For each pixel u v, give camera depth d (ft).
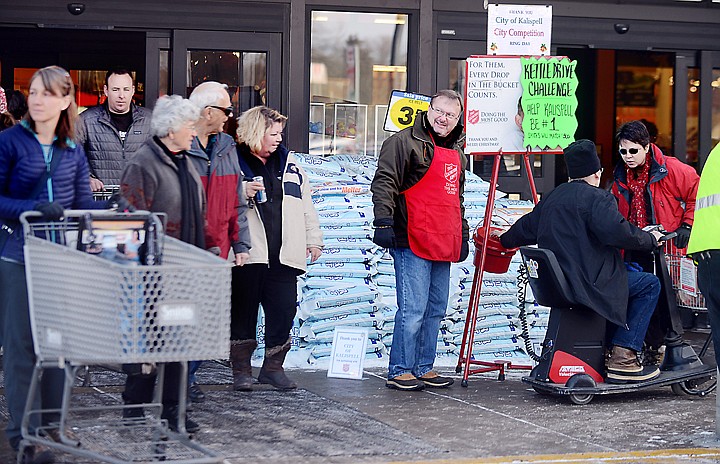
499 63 28.27
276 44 37.73
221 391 26.14
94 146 30.71
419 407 24.85
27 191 18.75
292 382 26.68
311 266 30.19
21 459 17.90
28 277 16.99
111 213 17.63
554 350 25.90
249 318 25.88
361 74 38.70
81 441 18.75
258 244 25.48
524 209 33.50
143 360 16.22
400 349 27.02
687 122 41.34
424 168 26.55
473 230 31.60
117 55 44.24
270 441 20.90
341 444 20.77
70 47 43.75
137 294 16.08
